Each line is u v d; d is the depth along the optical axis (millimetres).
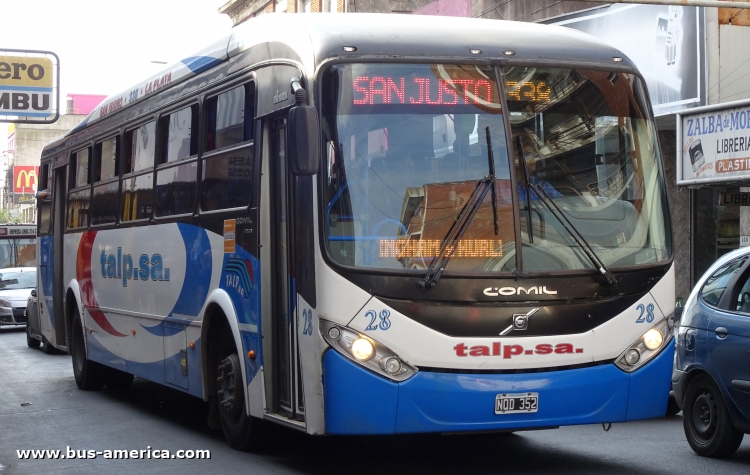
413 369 6707
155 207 10555
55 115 22969
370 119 7023
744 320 8148
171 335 10000
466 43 7355
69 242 14188
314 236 6883
